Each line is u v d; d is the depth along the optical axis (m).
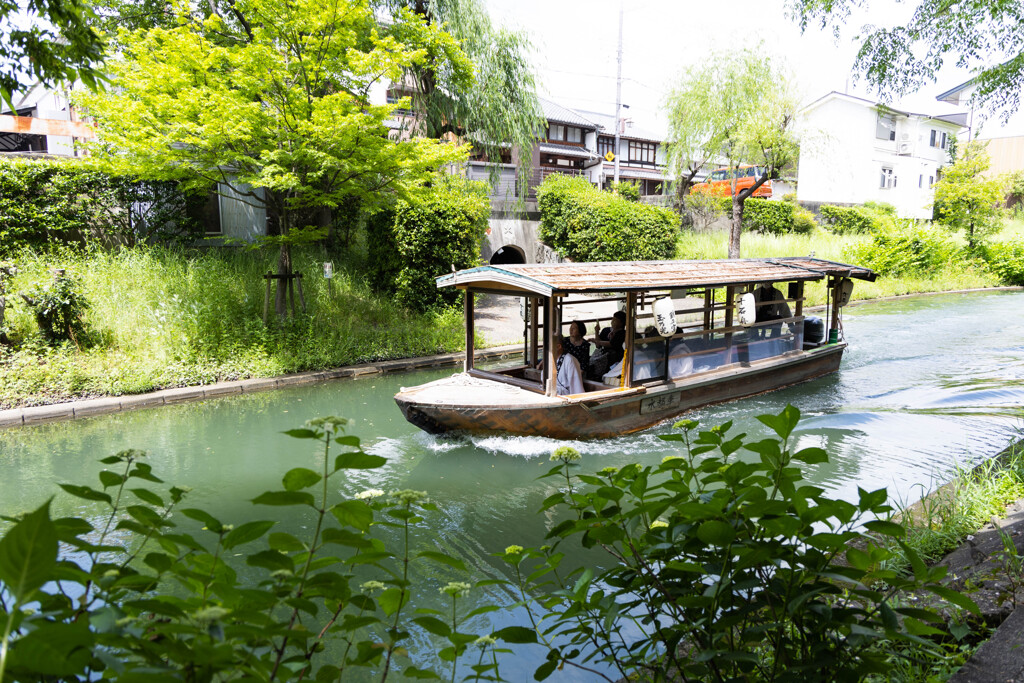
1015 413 10.00
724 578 1.87
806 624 1.96
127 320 11.91
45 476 7.48
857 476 7.40
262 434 9.13
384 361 13.34
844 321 19.38
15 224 13.11
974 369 13.30
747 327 11.37
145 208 15.23
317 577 1.57
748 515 1.81
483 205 17.38
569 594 2.18
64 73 4.48
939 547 4.67
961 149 36.16
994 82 8.59
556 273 9.13
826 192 37.44
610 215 21.91
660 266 10.69
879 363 14.09
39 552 0.97
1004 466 6.23
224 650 1.14
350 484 7.42
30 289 10.81
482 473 7.81
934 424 9.52
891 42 8.65
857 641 1.79
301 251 16.70
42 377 10.14
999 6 7.75
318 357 12.56
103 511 6.53
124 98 10.93
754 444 1.96
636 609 4.61
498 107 19.03
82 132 14.09
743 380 11.09
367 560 1.72
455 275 9.66
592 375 9.88
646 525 2.12
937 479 7.19
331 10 10.91
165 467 7.86
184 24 12.33
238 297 13.46
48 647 1.00
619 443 8.89
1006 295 26.33
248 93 11.39
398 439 9.00
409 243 15.89
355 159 11.75
